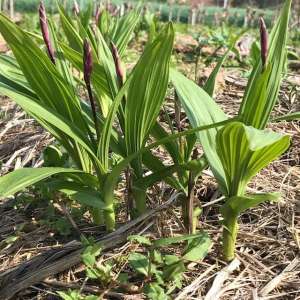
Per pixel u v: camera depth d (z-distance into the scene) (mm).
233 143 304
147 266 328
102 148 350
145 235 378
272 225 408
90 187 369
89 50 330
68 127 344
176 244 372
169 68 356
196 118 341
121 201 433
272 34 346
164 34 316
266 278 350
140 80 335
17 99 333
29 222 420
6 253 388
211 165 336
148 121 352
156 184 433
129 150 365
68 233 394
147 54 322
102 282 334
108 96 412
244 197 317
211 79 396
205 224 405
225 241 355
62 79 348
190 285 336
